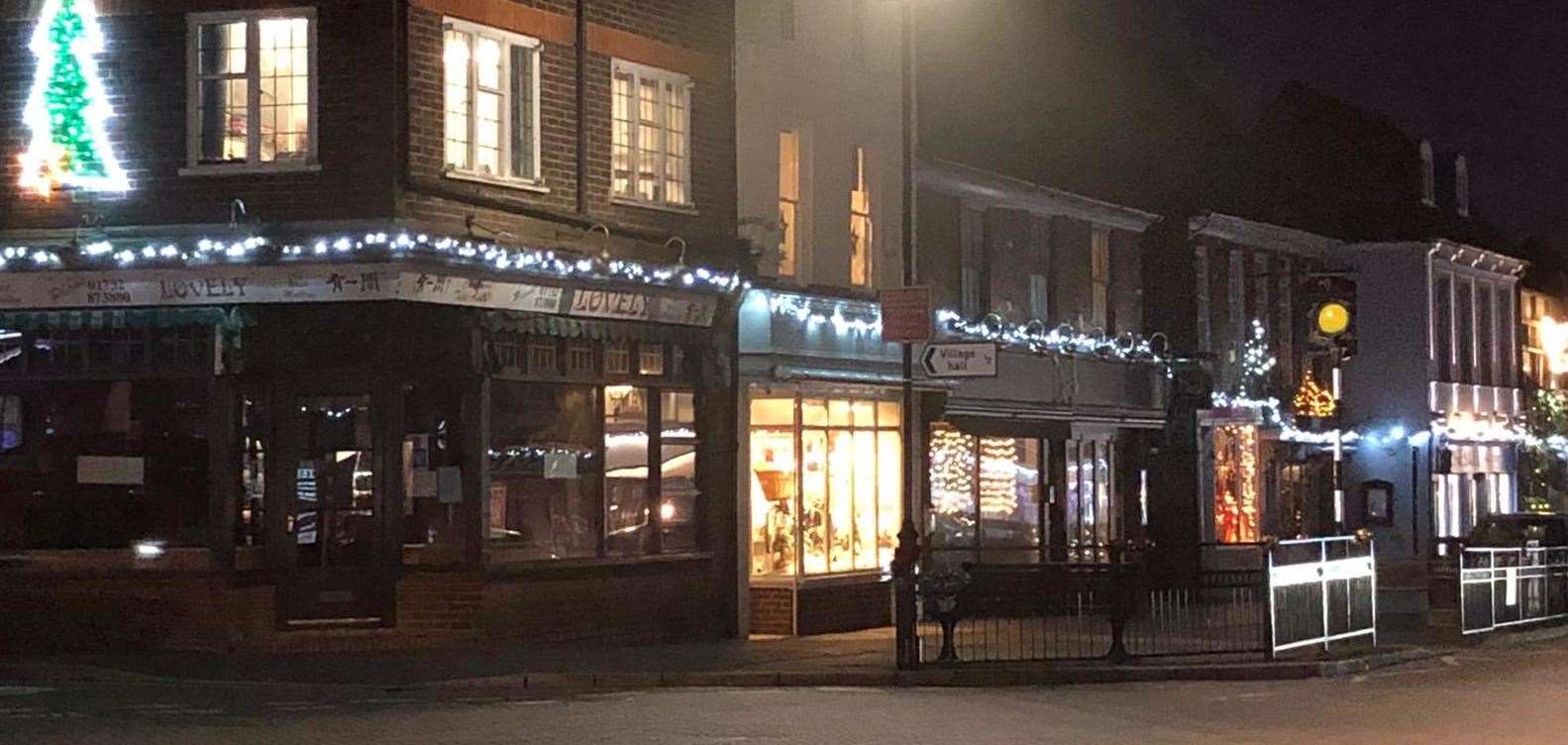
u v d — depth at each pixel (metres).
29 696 19.72
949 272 32.66
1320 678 22.20
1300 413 45.06
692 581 26.97
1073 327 36.47
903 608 22.33
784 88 28.56
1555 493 61.09
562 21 25.30
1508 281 59.28
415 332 23.56
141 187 23.55
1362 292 52.47
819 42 29.33
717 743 15.89
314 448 23.80
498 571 24.14
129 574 23.42
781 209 28.62
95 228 23.50
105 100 23.66
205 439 23.48
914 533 24.52
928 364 23.97
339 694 20.06
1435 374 52.50
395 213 23.05
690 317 26.75
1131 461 39.06
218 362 23.38
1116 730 16.92
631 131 26.41
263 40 23.50
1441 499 53.06
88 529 23.67
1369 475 52.25
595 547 25.73
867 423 29.97
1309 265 49.38
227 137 23.52
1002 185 33.59
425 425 24.03
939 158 31.84
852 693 20.50
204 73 23.58
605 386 25.95
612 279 25.00
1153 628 24.81
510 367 24.42
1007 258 34.53
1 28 23.89
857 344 29.66
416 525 24.00
